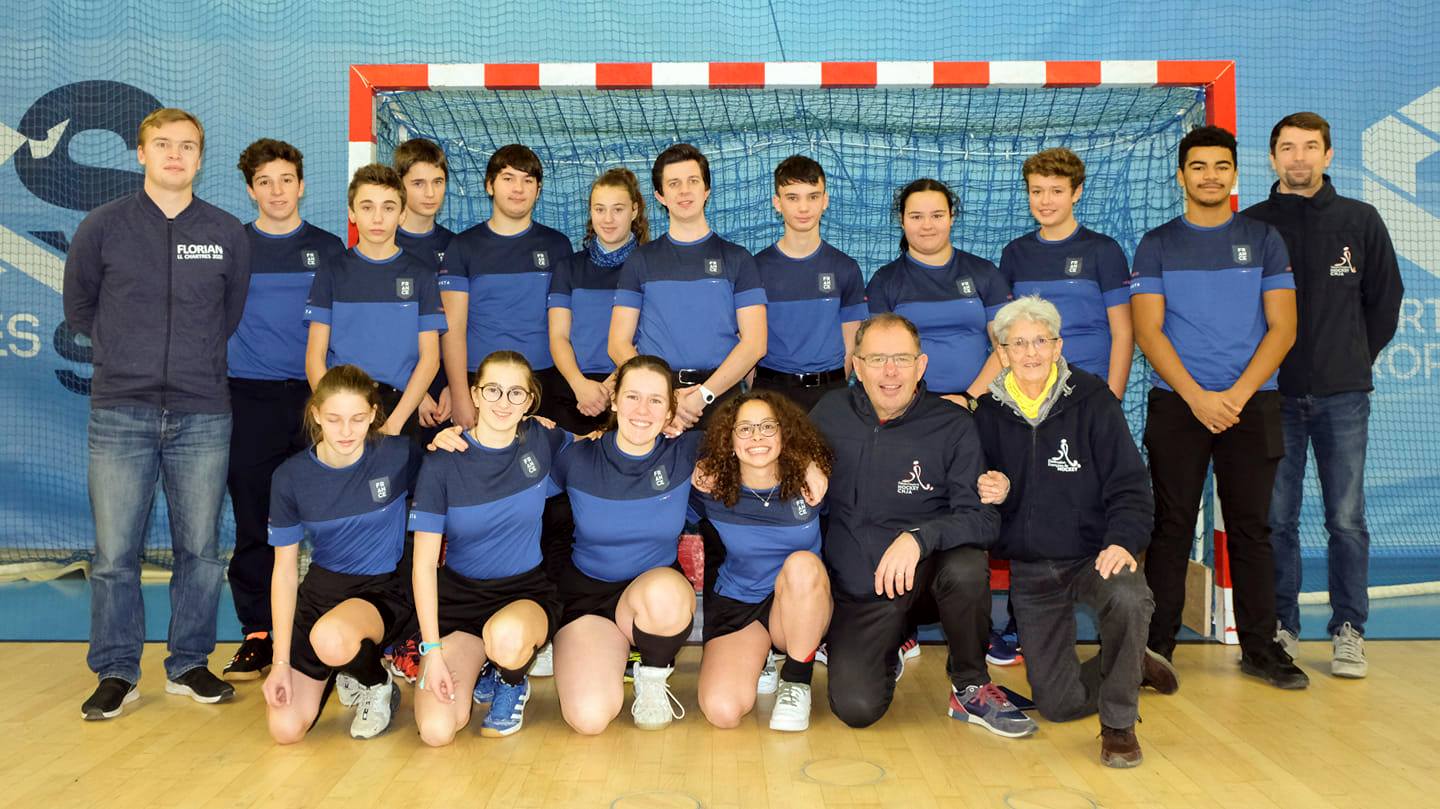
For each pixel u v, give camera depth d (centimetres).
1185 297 372
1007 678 375
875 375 311
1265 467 359
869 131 557
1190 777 270
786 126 549
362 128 444
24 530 579
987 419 329
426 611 297
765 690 350
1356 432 370
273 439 387
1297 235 377
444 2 584
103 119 588
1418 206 582
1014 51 582
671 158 376
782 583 304
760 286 383
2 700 335
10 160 586
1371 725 311
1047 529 317
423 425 414
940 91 504
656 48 585
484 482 304
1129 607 277
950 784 265
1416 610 476
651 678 313
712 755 288
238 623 468
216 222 339
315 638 290
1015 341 314
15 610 480
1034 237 414
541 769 276
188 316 333
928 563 308
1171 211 523
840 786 263
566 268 419
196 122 333
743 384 463
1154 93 482
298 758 285
